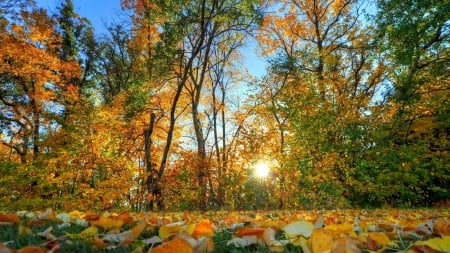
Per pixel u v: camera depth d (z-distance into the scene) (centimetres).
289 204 1474
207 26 1678
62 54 2147
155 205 1573
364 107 1459
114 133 1582
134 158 1880
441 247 121
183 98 2312
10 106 1741
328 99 1557
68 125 1444
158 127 2106
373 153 1291
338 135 1391
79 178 1433
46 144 1487
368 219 398
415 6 1197
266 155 1700
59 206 1428
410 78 1328
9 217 245
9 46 1473
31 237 184
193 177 1575
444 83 1380
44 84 1730
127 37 1931
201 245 139
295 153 1401
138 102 1622
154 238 168
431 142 1396
